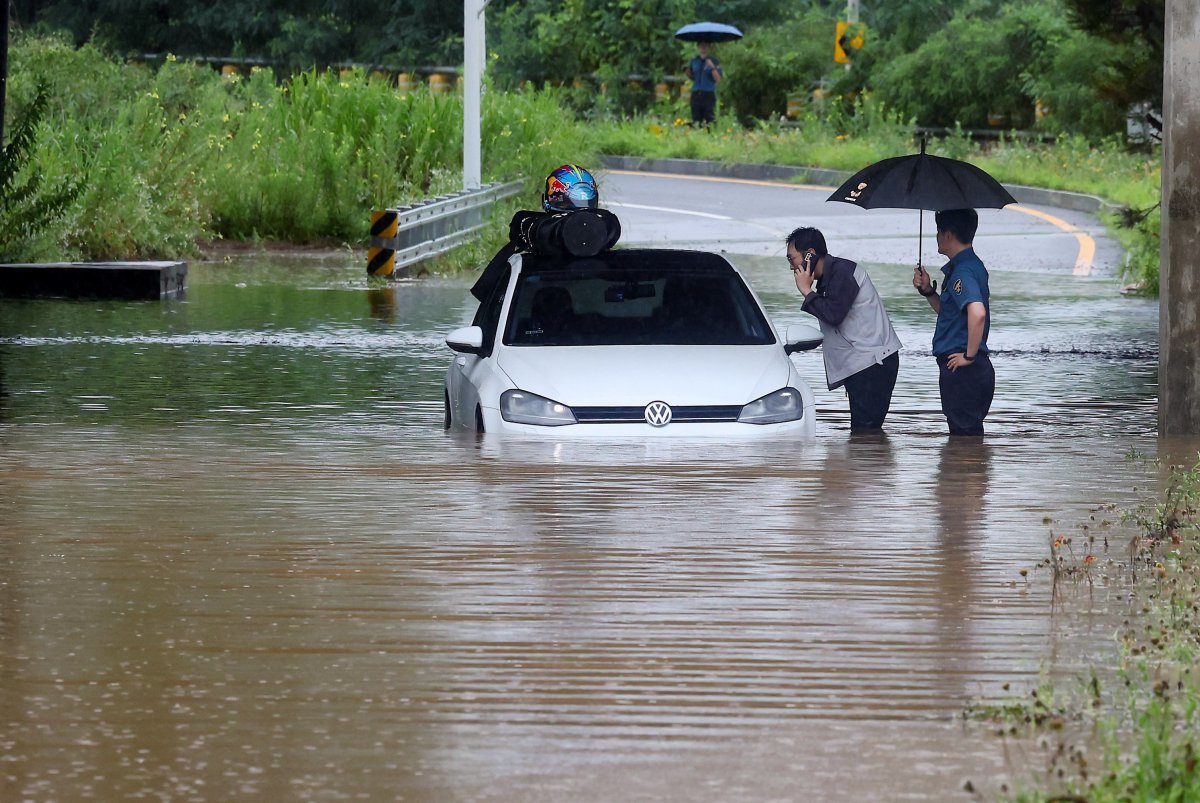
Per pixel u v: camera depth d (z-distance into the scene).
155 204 73.81
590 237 31.94
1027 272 67.62
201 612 17.42
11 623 17.02
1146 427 32.66
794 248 32.22
